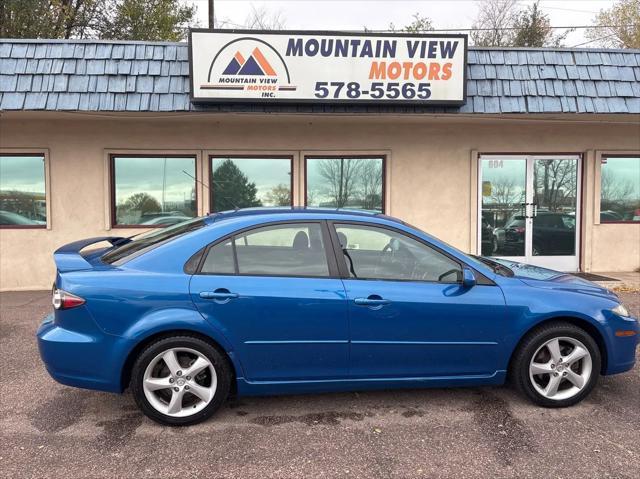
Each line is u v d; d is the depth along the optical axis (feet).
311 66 24.25
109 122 27.50
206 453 10.54
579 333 12.41
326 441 11.03
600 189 29.84
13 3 49.01
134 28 62.44
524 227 29.84
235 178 28.66
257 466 10.06
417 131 28.84
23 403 13.01
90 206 27.73
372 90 24.48
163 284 11.42
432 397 13.33
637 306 22.41
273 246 12.18
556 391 12.53
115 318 11.21
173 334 11.51
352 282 12.00
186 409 11.67
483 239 29.71
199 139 28.07
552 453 10.52
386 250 12.53
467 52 24.70
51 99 23.56
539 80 25.50
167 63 24.66
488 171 29.50
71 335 11.28
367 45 24.30
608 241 29.91
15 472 9.84
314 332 11.68
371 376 12.03
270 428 11.62
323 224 12.48
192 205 28.68
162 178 28.45
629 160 30.04
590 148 29.43
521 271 14.02
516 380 12.54
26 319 21.17
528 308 12.21
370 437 11.20
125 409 12.67
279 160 28.81
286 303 11.57
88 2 59.98
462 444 10.89
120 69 24.22
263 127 28.30
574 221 30.07
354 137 28.66
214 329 11.38
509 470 9.89
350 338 11.78
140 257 11.85
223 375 11.64
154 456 10.43
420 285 12.14
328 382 11.95
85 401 13.14
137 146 27.76
